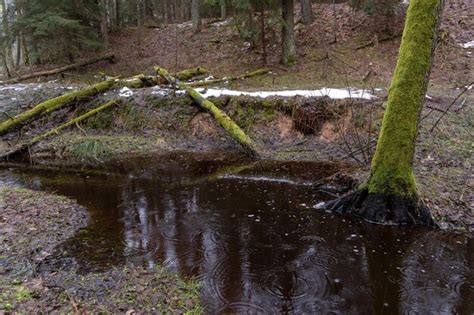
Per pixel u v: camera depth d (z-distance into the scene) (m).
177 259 5.43
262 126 11.22
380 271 5.09
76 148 11.06
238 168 9.55
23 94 14.23
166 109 12.26
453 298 4.50
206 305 4.41
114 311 4.13
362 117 10.17
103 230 6.36
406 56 6.09
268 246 5.81
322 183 8.05
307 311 4.32
